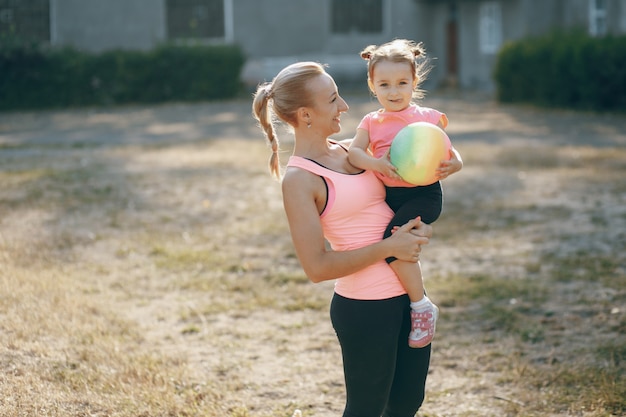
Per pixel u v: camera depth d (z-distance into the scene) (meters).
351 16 28.81
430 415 4.28
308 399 4.47
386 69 3.09
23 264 6.91
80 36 27.33
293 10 28.23
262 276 6.91
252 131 17.92
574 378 4.65
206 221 8.94
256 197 10.22
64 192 10.30
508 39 27.06
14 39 24.89
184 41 26.45
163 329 5.57
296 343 5.35
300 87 3.01
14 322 5.16
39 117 22.05
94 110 24.17
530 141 15.20
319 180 3.01
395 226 3.05
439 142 3.00
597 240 7.89
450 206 9.58
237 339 5.41
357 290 3.05
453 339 5.39
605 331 5.44
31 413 3.96
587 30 24.38
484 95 26.56
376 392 3.14
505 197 10.01
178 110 23.53
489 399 4.47
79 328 5.21
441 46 30.34
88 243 7.87
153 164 12.80
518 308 5.97
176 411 4.15
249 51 28.23
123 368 4.64
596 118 19.06
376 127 3.18
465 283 6.60
